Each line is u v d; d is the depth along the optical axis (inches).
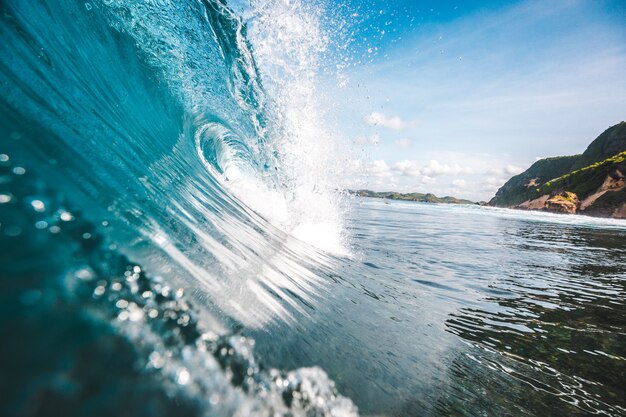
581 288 181.3
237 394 33.1
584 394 76.4
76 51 101.4
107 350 25.0
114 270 35.4
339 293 107.7
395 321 99.2
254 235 121.5
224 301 54.2
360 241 274.1
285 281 91.3
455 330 106.0
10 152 37.6
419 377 68.8
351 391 52.2
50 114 57.9
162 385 26.3
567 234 504.7
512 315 129.3
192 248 63.9
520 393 72.7
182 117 166.7
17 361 19.4
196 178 133.8
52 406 18.9
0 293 22.0
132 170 72.7
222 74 184.9
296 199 224.4
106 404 21.6
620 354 100.7
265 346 48.9
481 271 207.3
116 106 107.7
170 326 34.4
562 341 107.6
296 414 38.5
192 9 155.0
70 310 25.4
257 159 217.0
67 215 36.4
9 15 75.7
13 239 26.7
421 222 574.9
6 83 53.9
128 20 137.9
